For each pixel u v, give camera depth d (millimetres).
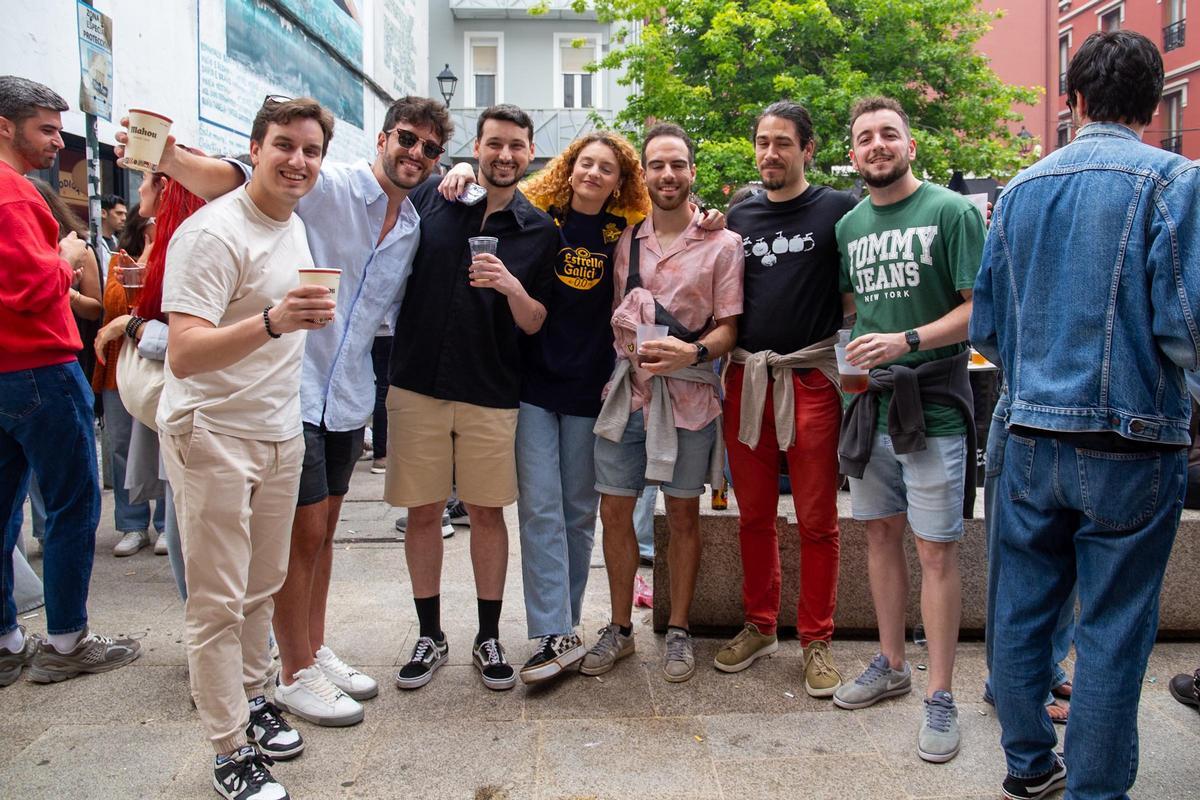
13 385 3010
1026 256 2244
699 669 3334
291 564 2854
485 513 3234
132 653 3357
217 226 2301
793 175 3197
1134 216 2061
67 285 3127
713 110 14984
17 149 3107
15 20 5676
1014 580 2369
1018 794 2418
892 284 2902
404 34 15617
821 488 3160
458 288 3064
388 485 3184
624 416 3213
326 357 2893
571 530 3426
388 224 3012
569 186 3332
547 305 3234
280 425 2504
